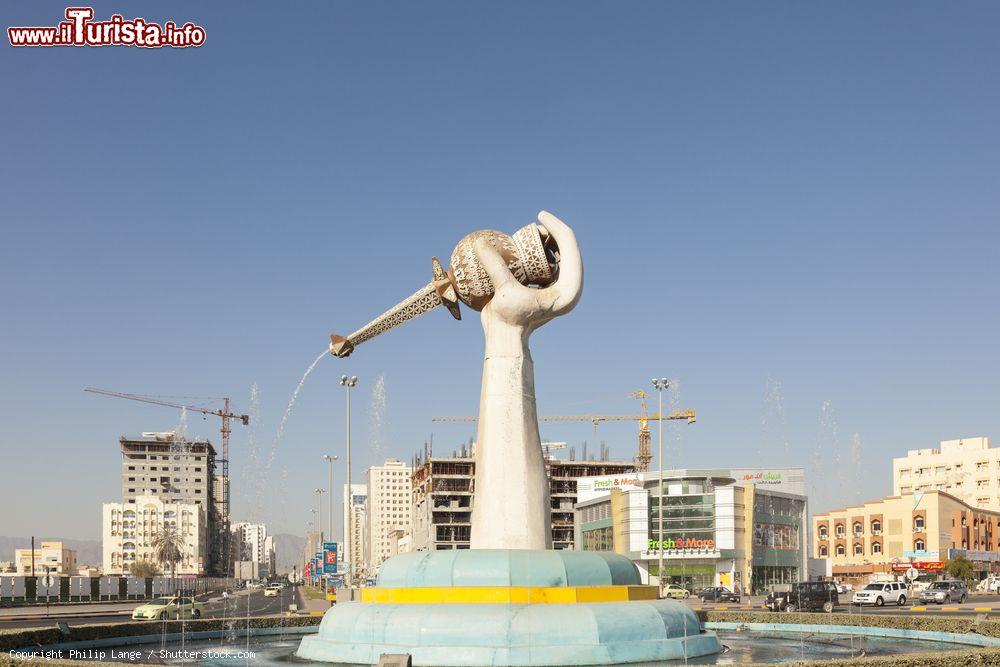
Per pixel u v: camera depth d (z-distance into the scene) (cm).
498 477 2552
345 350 3089
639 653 2241
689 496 10956
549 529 2578
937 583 6981
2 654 2100
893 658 1967
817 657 2475
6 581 8881
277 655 2641
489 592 2261
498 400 2598
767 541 11206
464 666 2150
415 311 2936
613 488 11938
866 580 12194
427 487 15062
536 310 2612
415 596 2322
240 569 9219
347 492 7700
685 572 10794
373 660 2261
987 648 2098
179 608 5172
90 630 2962
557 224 2681
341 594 6072
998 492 14812
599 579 2364
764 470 12712
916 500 12738
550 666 2150
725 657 2444
